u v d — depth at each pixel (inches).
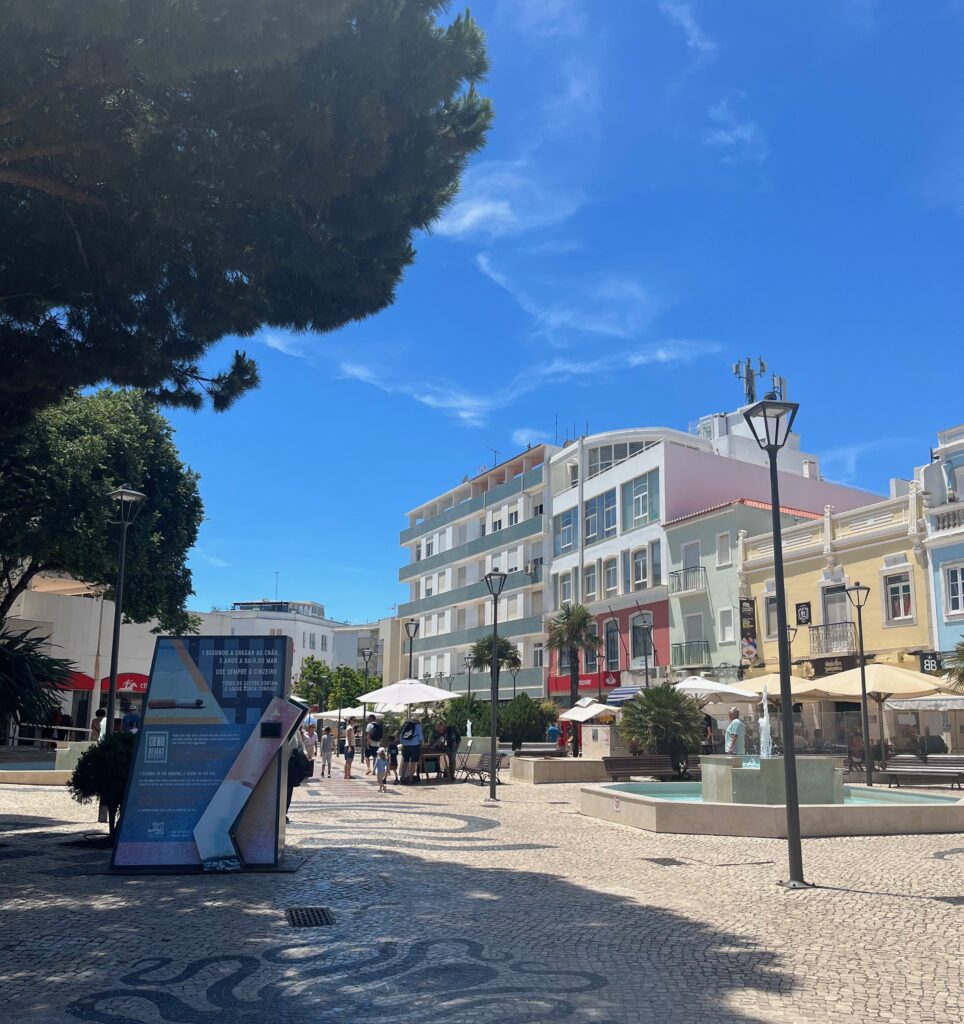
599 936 305.6
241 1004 230.2
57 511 1248.8
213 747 427.5
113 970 258.7
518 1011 225.0
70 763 950.4
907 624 1231.5
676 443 1772.9
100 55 344.5
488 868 445.7
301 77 371.9
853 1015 222.7
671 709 962.1
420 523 2854.3
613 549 1902.1
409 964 267.7
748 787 608.7
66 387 499.2
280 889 377.1
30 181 397.4
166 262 471.8
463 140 456.1
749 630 1483.8
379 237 468.8
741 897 377.1
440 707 1803.6
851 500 1961.1
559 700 2016.5
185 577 1540.4
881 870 443.5
